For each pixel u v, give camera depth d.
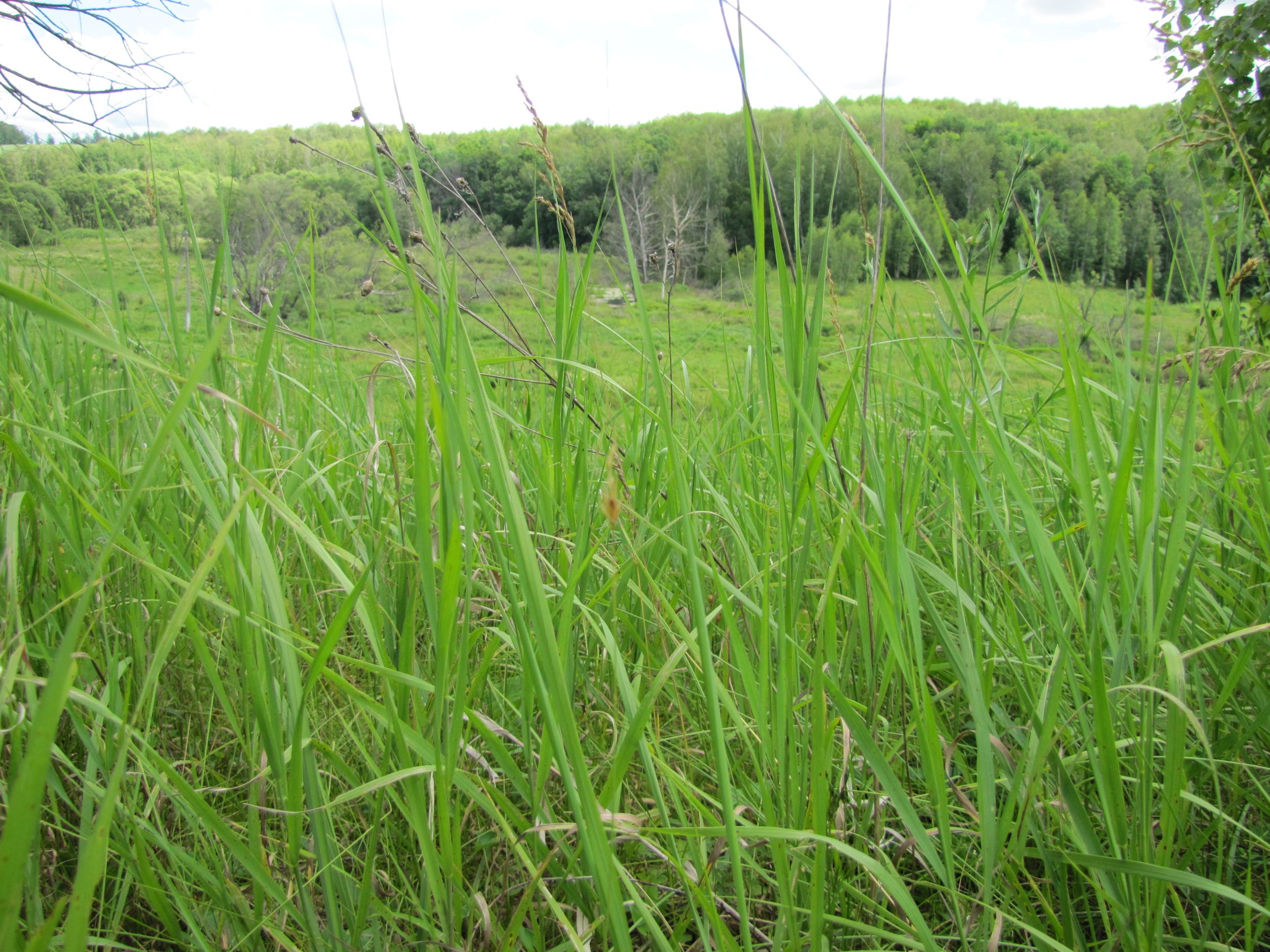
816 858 0.95
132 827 1.13
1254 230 2.50
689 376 2.30
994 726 1.37
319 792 1.11
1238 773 1.31
